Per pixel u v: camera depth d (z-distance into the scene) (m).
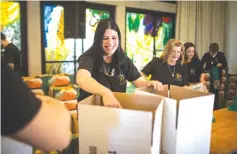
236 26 5.91
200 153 0.95
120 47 1.33
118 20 4.45
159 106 0.79
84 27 3.76
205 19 5.61
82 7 3.72
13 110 0.46
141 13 4.80
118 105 0.86
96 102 0.94
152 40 5.04
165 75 2.31
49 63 3.90
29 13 3.59
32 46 3.67
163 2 4.97
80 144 0.81
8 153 0.64
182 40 5.21
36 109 0.49
